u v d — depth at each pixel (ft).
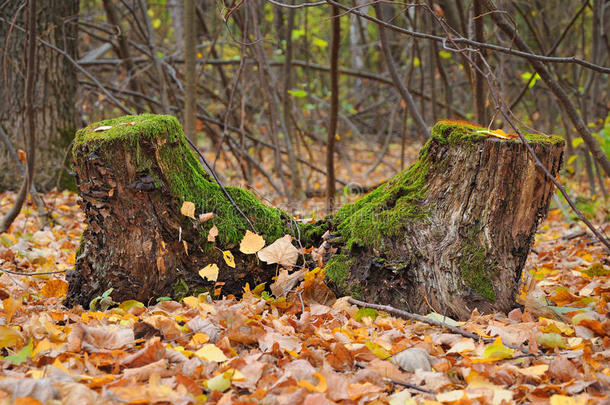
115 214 8.34
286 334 7.51
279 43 25.41
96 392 5.57
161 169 8.46
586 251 14.39
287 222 9.84
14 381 5.46
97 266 8.68
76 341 6.78
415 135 45.44
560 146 8.52
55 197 20.03
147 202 8.42
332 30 15.29
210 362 6.45
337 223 9.69
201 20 26.23
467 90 40.09
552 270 12.92
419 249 8.61
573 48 31.63
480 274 8.39
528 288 9.21
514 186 8.25
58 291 9.97
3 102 21.04
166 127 8.64
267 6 32.24
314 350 6.88
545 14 30.22
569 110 12.14
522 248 8.67
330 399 5.72
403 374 6.51
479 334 7.48
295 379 6.01
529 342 7.16
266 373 6.24
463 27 15.40
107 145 8.07
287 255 9.00
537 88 29.25
